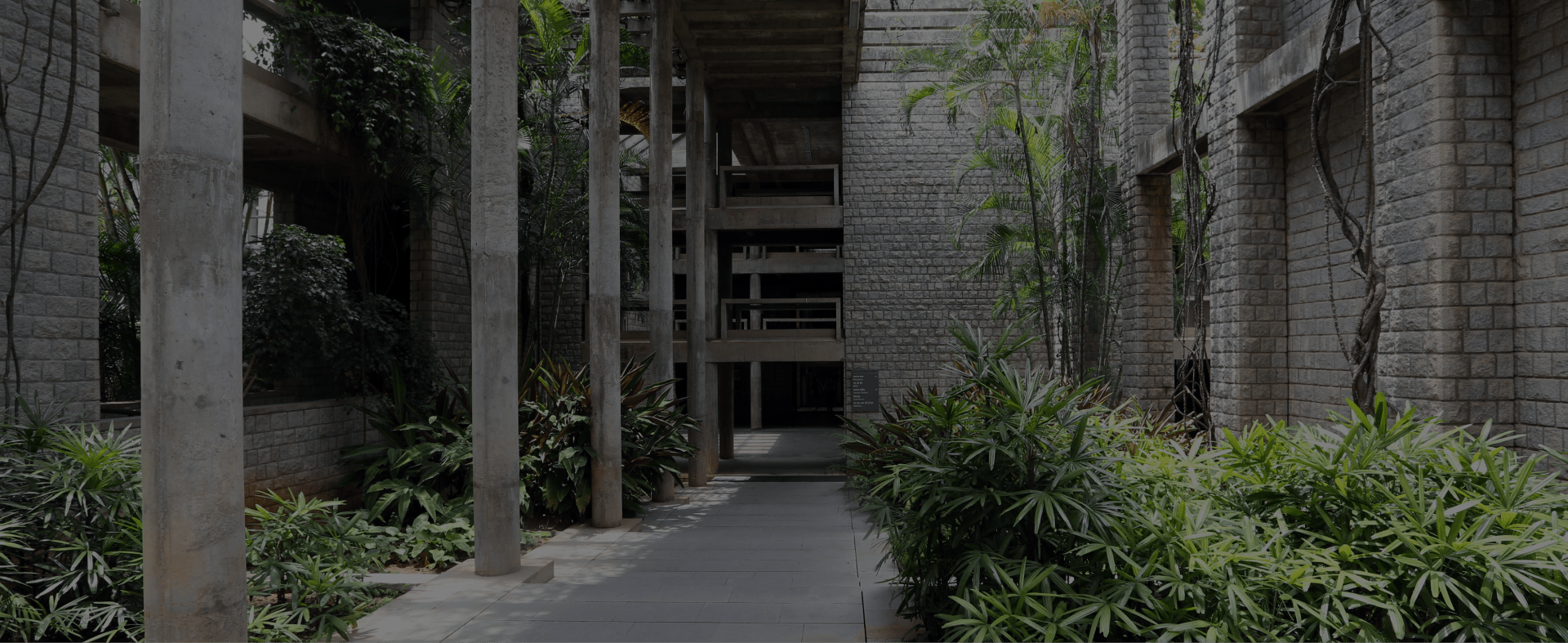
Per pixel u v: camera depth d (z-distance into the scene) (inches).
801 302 549.0
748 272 776.9
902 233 558.3
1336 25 241.6
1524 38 209.2
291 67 361.1
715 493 440.1
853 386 530.6
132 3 268.5
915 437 244.7
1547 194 202.4
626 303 606.5
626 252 574.2
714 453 525.3
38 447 184.9
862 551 284.8
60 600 169.2
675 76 580.1
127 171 528.7
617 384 340.5
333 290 338.3
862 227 559.2
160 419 125.5
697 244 473.1
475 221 239.5
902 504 198.7
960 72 425.4
